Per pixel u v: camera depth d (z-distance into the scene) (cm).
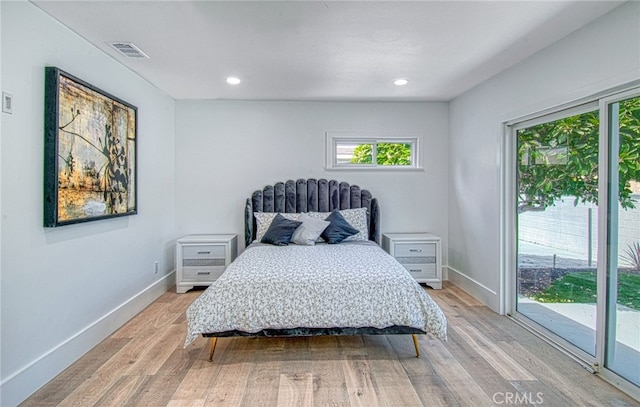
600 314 221
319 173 445
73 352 238
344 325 243
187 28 236
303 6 208
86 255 254
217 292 243
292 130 441
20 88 196
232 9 211
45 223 213
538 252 292
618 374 210
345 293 245
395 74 332
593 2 201
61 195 221
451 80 352
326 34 245
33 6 204
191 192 438
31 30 203
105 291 279
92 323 261
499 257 330
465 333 287
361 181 450
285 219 389
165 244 404
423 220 455
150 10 212
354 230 388
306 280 248
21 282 196
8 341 188
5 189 186
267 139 440
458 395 200
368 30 239
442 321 242
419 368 231
